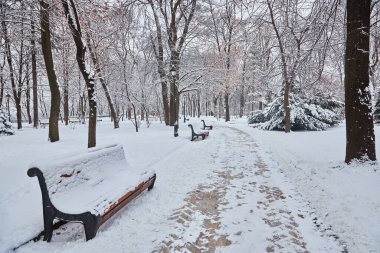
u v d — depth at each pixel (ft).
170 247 11.29
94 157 15.65
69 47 72.38
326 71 40.88
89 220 11.71
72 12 29.73
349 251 10.58
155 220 13.88
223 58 74.08
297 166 23.72
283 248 11.06
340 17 28.14
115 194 13.79
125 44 73.56
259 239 11.82
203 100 200.64
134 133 61.00
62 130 68.49
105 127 79.25
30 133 59.93
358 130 20.43
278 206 15.42
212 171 23.81
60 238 12.37
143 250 11.09
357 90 20.38
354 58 20.25
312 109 63.10
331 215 13.53
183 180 21.03
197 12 72.74
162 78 72.64
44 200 11.89
